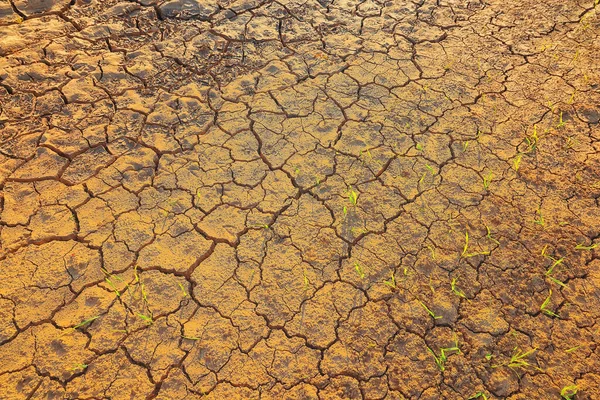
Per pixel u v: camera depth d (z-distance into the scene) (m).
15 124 3.08
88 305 2.26
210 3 4.07
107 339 2.14
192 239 2.54
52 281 2.35
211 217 2.64
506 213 2.59
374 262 2.42
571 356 2.05
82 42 3.68
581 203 2.62
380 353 2.09
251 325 2.20
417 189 2.73
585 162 2.81
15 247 2.47
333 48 3.68
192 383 2.02
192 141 3.03
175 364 2.07
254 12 4.02
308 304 2.26
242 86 3.39
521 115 3.12
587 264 2.36
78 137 3.01
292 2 4.12
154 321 2.21
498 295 2.26
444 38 3.78
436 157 2.90
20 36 3.66
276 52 3.66
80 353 2.10
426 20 3.94
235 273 2.39
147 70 3.49
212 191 2.77
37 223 2.58
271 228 2.59
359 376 2.03
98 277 2.37
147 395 1.99
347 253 2.46
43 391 1.99
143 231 2.57
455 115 3.15
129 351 2.11
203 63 3.57
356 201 2.68
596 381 1.98
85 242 2.51
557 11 3.95
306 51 3.66
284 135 3.06
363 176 2.82
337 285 2.33
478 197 2.67
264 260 2.45
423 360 2.06
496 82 3.37
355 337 2.14
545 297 2.25
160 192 2.76
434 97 3.28
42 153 2.91
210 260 2.45
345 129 3.08
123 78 3.43
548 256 2.39
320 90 3.35
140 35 3.79
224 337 2.16
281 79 3.44
